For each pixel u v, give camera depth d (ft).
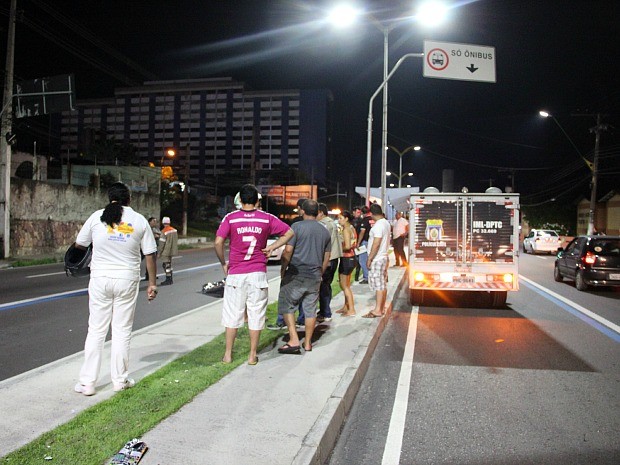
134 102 472.03
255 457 11.73
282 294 21.17
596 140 107.34
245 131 453.58
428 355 23.70
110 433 12.73
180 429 13.23
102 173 132.87
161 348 21.80
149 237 16.56
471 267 35.83
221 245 18.78
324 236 21.45
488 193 35.96
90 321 15.98
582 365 22.02
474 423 15.56
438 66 52.37
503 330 29.45
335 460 13.17
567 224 167.63
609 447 13.84
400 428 15.21
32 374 17.95
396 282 46.65
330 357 20.47
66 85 66.23
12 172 105.19
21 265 64.75
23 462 11.15
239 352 20.95
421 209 36.24
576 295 44.88
